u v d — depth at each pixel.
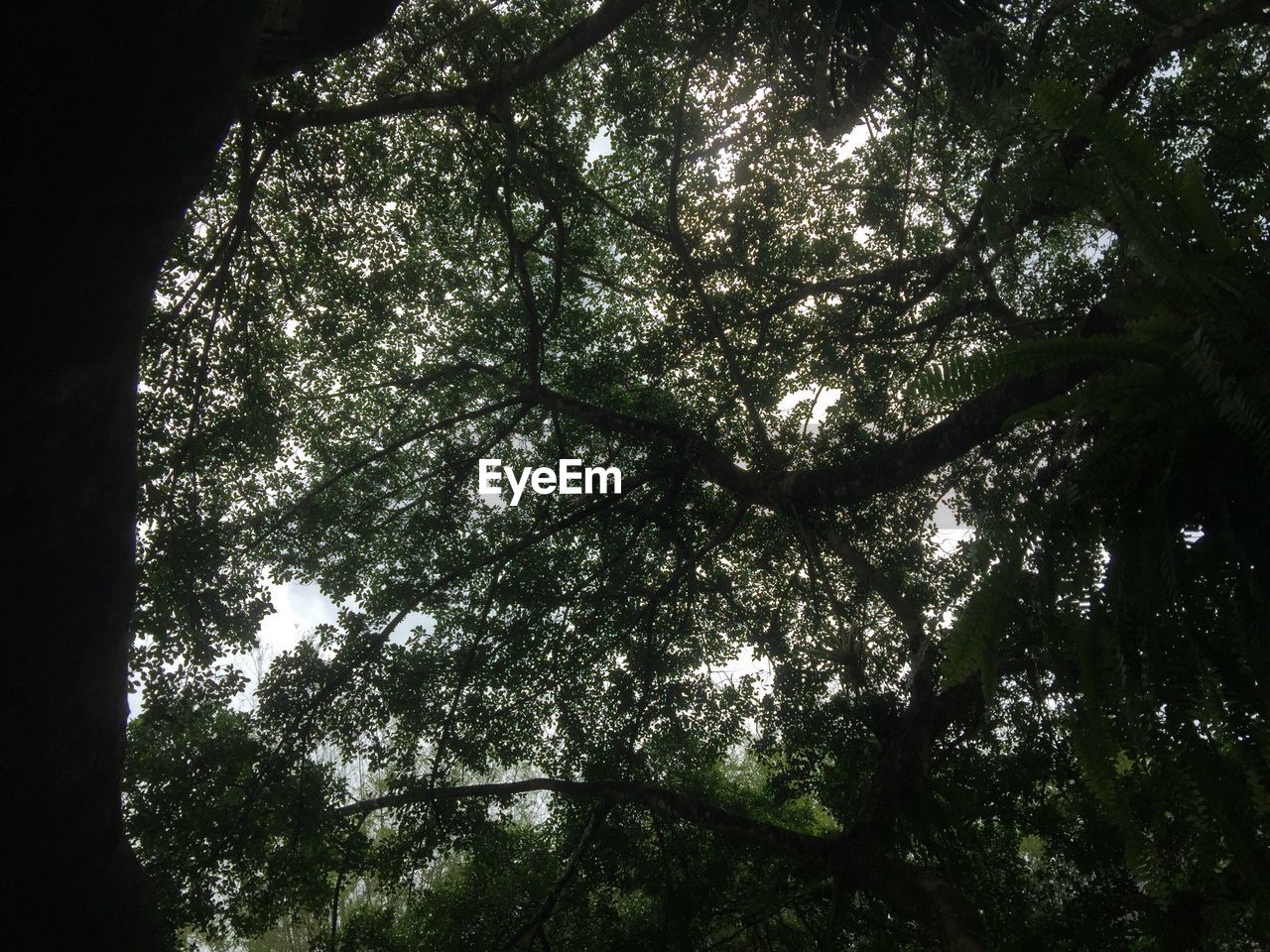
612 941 7.09
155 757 6.52
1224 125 6.57
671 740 7.96
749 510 8.30
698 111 7.35
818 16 4.64
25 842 2.02
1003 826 7.20
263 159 5.80
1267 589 2.21
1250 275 2.34
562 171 7.08
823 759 7.68
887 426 7.52
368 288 7.66
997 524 2.47
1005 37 4.17
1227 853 2.48
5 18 1.49
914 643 6.50
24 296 1.72
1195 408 2.21
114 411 2.02
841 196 8.07
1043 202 3.74
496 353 8.85
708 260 7.91
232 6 1.76
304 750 6.81
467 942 7.48
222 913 6.57
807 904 7.11
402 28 6.32
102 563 2.03
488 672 7.63
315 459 8.20
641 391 8.70
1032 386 4.11
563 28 7.16
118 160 1.72
